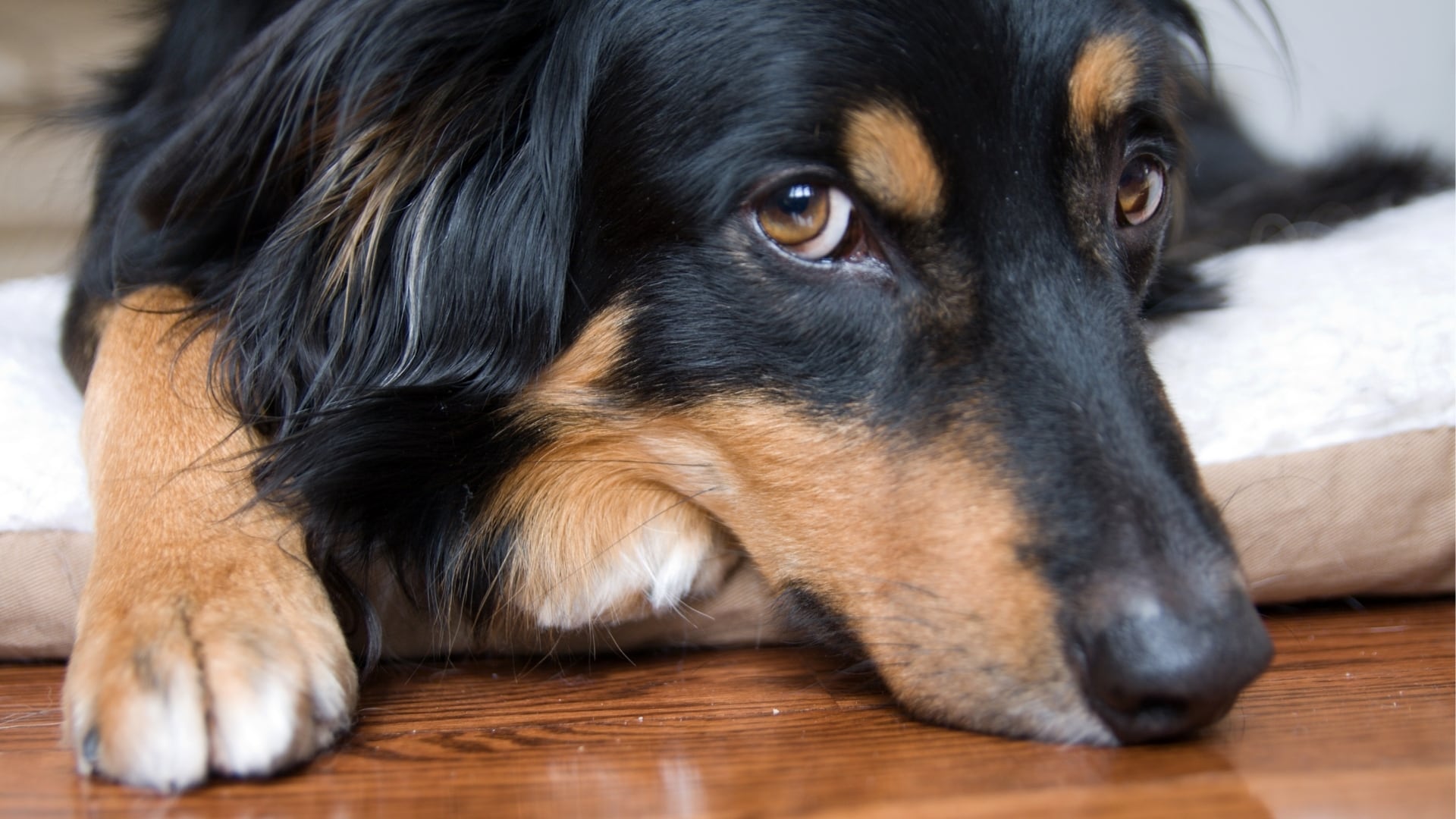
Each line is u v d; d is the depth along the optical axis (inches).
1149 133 25.3
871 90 23.6
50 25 36.3
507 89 25.1
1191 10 29.2
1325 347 26.2
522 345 25.1
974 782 21.9
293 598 23.4
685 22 24.1
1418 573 26.5
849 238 23.9
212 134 25.1
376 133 24.8
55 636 25.4
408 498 25.1
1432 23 41.2
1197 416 25.9
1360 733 22.7
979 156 23.7
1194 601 22.1
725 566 25.8
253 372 25.1
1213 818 21.1
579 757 22.8
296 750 22.4
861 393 23.9
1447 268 27.2
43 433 25.8
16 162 31.9
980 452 23.2
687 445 25.0
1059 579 22.6
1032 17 23.9
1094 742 22.6
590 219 24.8
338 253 25.1
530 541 25.4
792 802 21.6
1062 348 23.6
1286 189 33.7
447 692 24.7
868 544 23.8
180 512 24.1
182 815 21.8
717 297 24.3
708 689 24.6
